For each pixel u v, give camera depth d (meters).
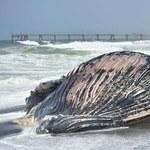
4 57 55.41
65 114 11.27
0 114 15.59
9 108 17.17
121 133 9.29
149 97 10.91
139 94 10.95
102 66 12.00
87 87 11.70
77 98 11.62
